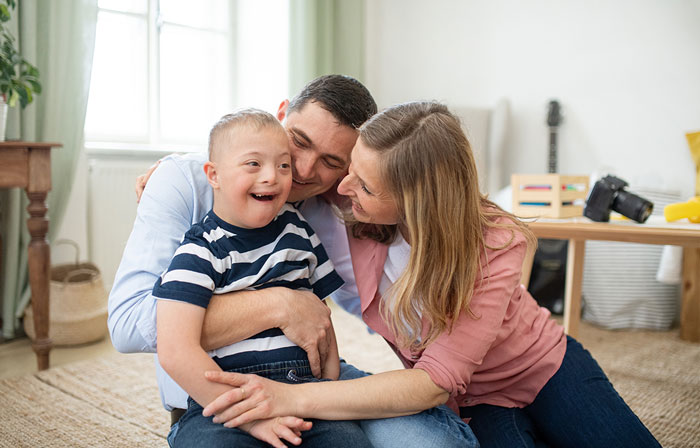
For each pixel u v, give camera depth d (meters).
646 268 3.09
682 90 3.24
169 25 3.28
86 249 2.81
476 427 1.21
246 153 0.99
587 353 1.34
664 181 3.31
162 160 1.23
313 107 1.11
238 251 1.03
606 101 3.43
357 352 2.47
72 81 2.55
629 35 3.35
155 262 1.08
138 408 1.89
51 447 1.62
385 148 0.99
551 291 3.23
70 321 2.45
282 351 1.04
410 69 4.01
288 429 0.91
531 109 3.65
